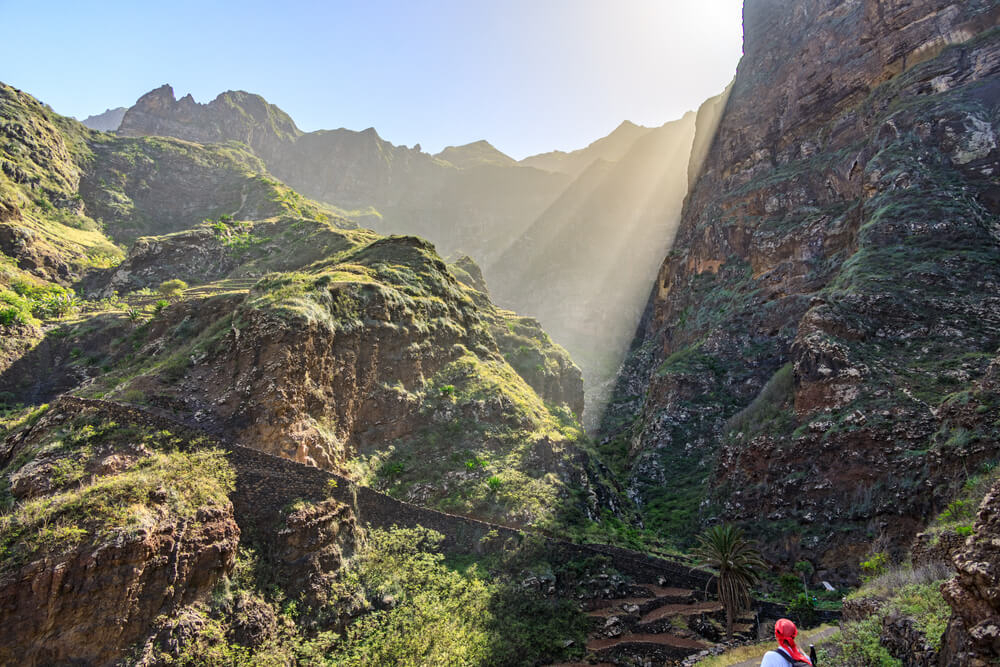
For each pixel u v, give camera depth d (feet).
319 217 533.14
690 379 295.89
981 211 217.97
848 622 67.21
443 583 125.90
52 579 83.76
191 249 394.32
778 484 189.47
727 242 364.17
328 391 167.02
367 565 123.34
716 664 100.83
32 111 547.08
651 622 132.77
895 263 213.87
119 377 176.96
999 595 35.60
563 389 339.16
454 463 176.65
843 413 182.70
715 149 473.26
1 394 237.66
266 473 120.98
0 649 79.25
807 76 369.71
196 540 99.55
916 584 65.00
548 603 132.67
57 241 412.77
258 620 99.76
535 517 162.71
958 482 143.23
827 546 165.89
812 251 293.43
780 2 431.43
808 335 205.87
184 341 207.31
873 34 330.34
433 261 268.21
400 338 201.87
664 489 255.70
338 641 106.93
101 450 112.27
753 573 133.80
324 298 182.80
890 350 191.72
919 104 262.88
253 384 152.66
